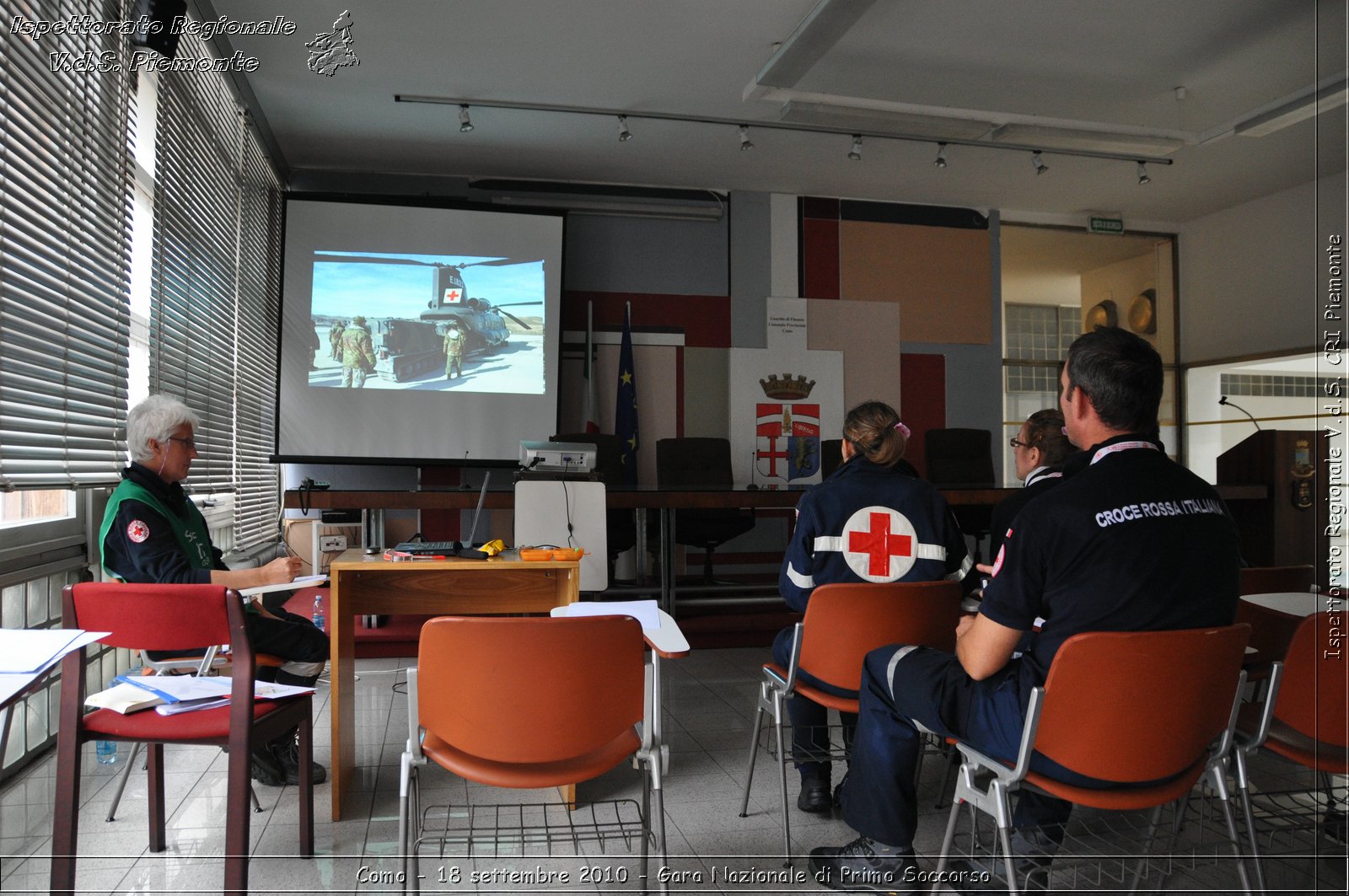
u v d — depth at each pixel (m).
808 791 2.52
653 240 7.40
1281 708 1.97
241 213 5.44
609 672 1.67
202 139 4.47
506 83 5.51
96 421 3.07
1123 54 5.23
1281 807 2.29
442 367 6.67
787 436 7.53
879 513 2.41
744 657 4.85
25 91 2.60
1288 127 6.22
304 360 6.43
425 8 4.63
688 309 7.44
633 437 7.15
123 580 2.45
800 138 6.41
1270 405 7.96
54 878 1.80
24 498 2.79
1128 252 8.95
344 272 6.53
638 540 5.38
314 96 5.68
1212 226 8.27
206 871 2.09
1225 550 1.65
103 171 3.17
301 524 5.96
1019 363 9.26
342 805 2.51
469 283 6.74
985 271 7.97
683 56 5.18
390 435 6.57
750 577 7.40
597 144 6.52
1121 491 1.63
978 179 7.28
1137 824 2.31
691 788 2.72
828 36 4.59
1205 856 1.82
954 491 5.25
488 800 2.59
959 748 1.80
